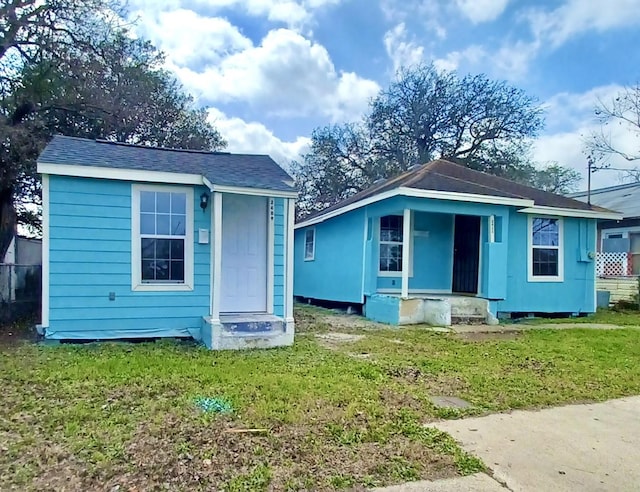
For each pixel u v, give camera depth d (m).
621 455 3.27
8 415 3.74
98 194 7.14
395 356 6.43
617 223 18.36
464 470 2.98
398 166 26.69
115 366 5.37
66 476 2.77
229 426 3.54
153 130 16.83
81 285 7.05
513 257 11.13
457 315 10.13
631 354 6.77
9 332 7.88
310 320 10.58
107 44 13.81
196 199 7.68
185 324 7.60
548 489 2.76
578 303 11.73
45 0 12.12
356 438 3.40
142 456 3.01
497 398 4.55
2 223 11.94
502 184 12.37
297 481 2.77
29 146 11.23
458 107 26.14
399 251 11.66
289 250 8.05
